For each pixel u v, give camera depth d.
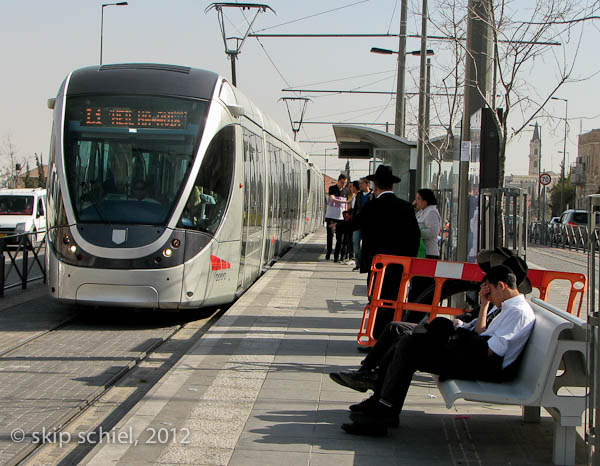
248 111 14.04
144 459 5.24
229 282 12.20
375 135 22.59
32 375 8.29
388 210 8.79
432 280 8.90
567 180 72.88
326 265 20.08
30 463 5.70
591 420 4.91
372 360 6.57
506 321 5.69
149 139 11.31
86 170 11.23
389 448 5.62
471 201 9.57
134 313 12.78
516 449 5.65
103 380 8.14
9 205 30.95
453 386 5.48
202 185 11.34
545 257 30.28
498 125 8.76
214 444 5.58
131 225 10.88
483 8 9.49
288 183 22.88
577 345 5.14
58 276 10.98
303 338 9.65
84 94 11.59
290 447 5.57
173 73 11.95
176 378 7.49
